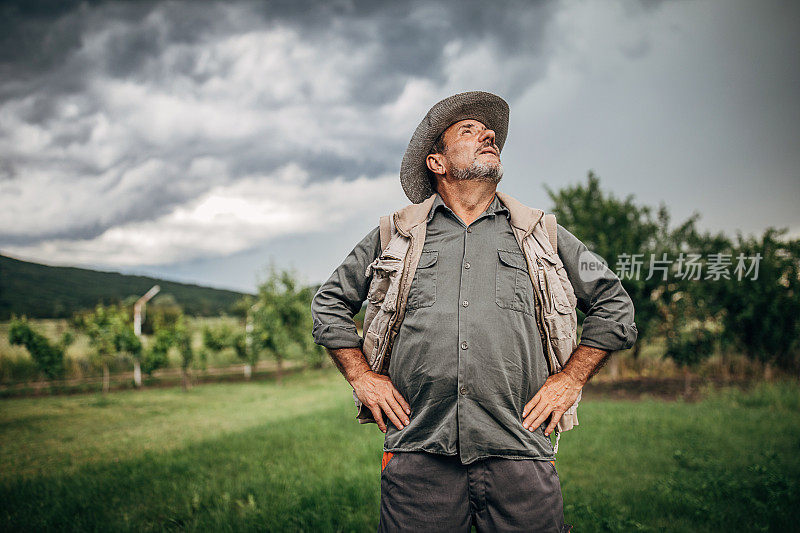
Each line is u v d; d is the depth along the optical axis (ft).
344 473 16.24
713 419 25.81
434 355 5.98
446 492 5.85
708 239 39.22
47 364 56.18
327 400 44.27
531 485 5.77
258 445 21.67
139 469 18.20
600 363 6.14
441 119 6.90
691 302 39.24
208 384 65.82
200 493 14.49
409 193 7.66
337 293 7.07
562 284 6.39
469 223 6.70
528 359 6.08
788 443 19.90
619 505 13.05
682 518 12.07
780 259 38.04
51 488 16.08
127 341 57.21
